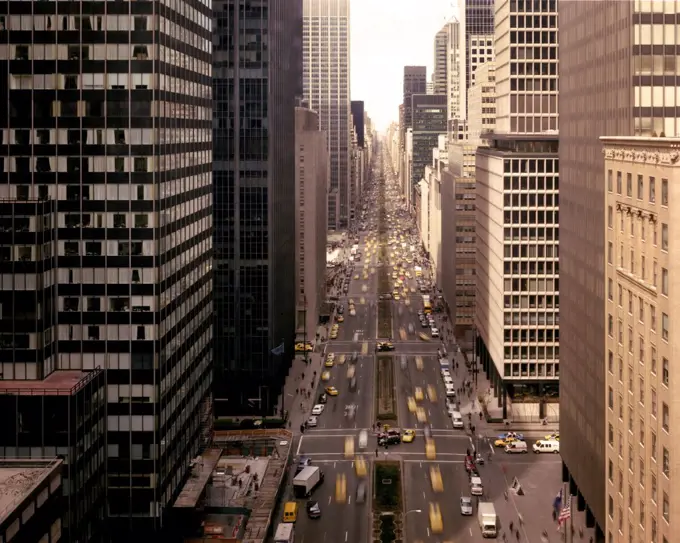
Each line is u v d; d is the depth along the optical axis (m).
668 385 92.00
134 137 139.88
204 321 173.75
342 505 166.12
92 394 134.00
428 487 174.75
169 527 146.62
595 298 141.00
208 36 175.12
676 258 90.31
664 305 93.06
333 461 190.38
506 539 148.38
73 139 140.62
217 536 146.75
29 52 140.38
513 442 195.38
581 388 152.75
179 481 153.38
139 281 140.12
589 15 154.50
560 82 176.75
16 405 124.44
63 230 140.62
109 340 140.62
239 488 169.00
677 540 90.69
